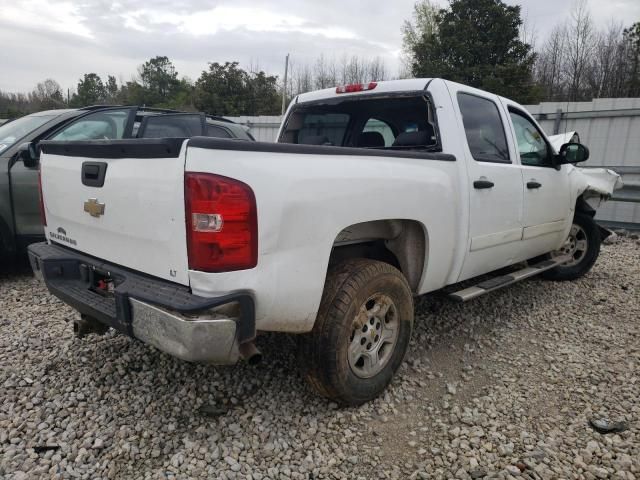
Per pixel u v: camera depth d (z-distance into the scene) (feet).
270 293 7.49
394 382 10.65
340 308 8.61
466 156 11.47
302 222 7.71
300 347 8.86
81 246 9.59
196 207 6.93
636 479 7.79
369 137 14.07
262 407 9.49
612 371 11.43
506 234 13.19
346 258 10.49
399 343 10.05
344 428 8.99
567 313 15.42
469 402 10.03
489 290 12.70
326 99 13.52
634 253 25.12
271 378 10.55
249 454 8.14
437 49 85.76
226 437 8.55
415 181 9.89
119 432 8.59
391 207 9.30
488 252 12.65
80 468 7.70
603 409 9.77
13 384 10.00
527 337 13.46
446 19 87.04
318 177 7.98
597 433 9.00
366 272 8.99
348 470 7.93
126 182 7.98
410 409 9.73
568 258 18.24
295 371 10.84
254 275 7.27
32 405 9.32
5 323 13.20
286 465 7.94
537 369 11.53
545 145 15.81
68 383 10.13
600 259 23.41
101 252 9.03
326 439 8.67
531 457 8.23
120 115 19.35
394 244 10.78
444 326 13.94
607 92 93.04
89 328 9.95
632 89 90.02
